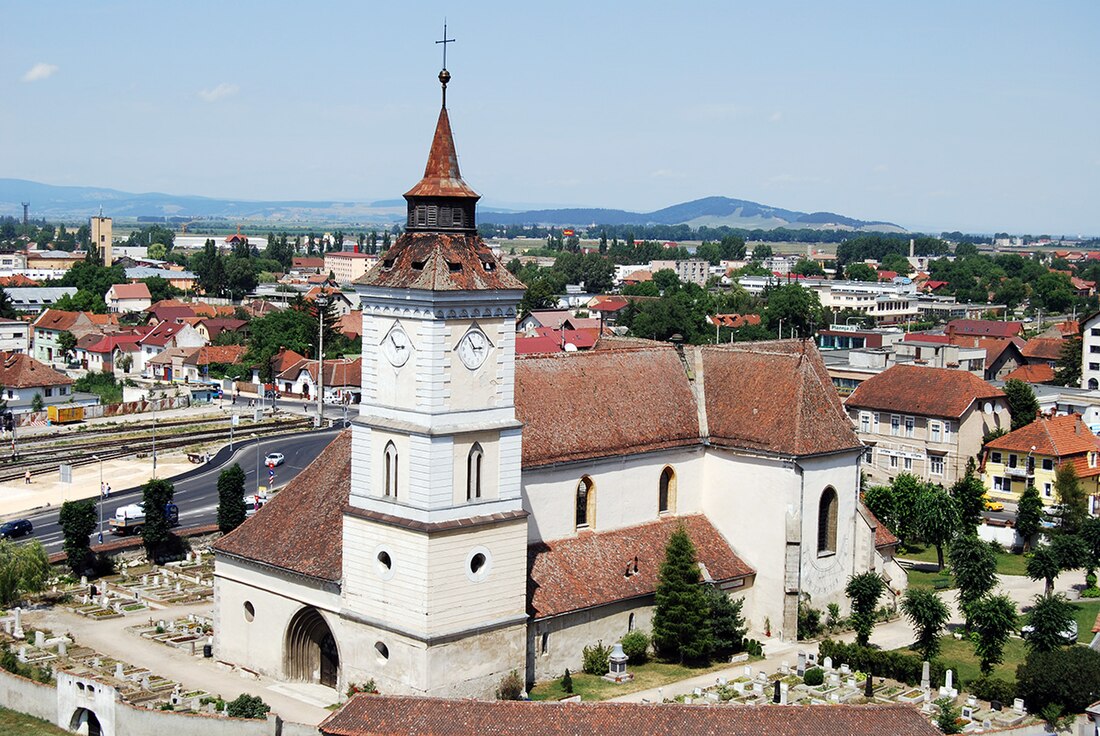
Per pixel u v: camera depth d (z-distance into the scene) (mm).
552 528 103938
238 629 102250
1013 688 96812
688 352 120750
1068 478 154625
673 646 104500
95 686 90562
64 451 198375
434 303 87562
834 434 113562
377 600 92062
